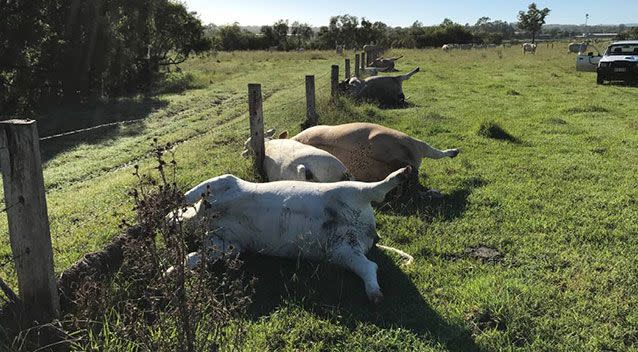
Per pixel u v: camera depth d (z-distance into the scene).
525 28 66.88
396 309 4.20
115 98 20.64
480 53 39.94
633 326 4.02
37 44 17.52
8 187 3.36
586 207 6.46
